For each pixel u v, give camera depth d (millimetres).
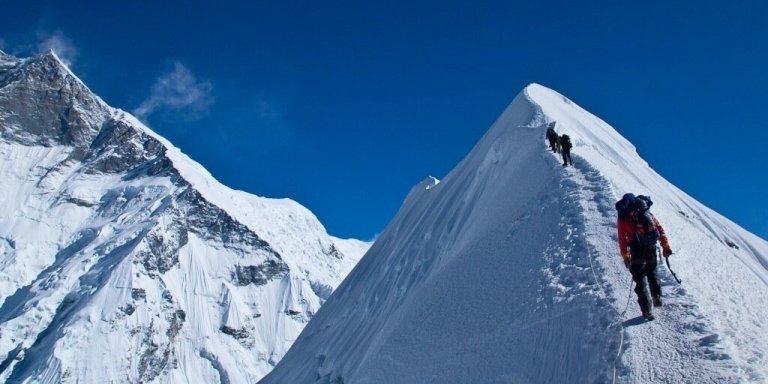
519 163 24562
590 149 23891
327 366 30328
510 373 8922
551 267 10891
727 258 11297
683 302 8094
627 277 9172
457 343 11258
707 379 6410
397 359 13219
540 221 13875
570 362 8047
